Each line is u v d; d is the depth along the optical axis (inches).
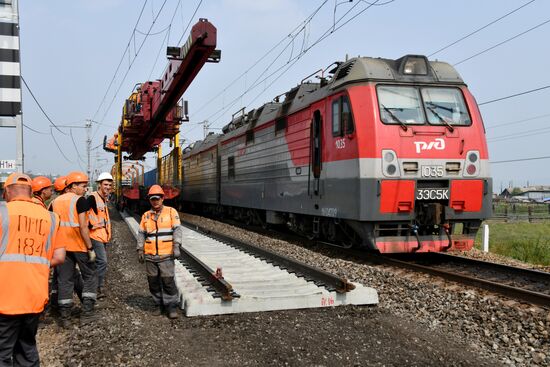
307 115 479.2
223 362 182.4
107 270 372.5
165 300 234.1
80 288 256.5
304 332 213.8
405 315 243.9
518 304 255.1
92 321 233.1
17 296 141.2
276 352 191.2
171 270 235.9
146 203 1043.3
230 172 772.0
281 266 341.4
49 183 261.1
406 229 391.5
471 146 395.2
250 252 417.4
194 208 1163.9
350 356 188.7
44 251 149.0
